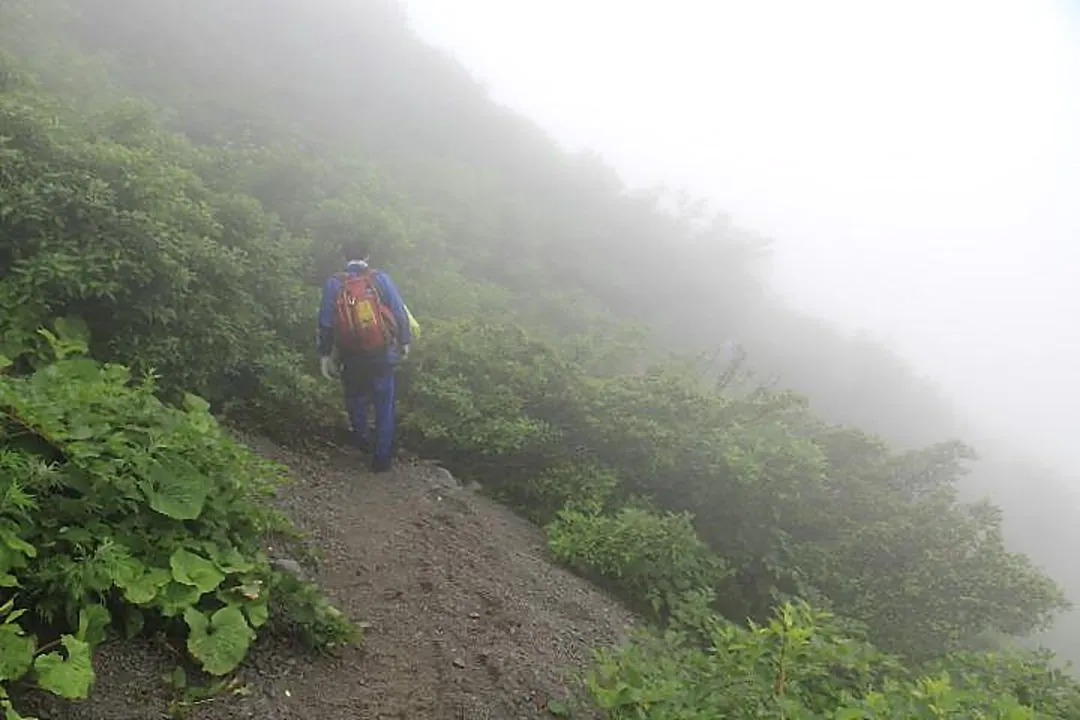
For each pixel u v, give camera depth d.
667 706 3.12
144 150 6.60
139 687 2.90
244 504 3.77
